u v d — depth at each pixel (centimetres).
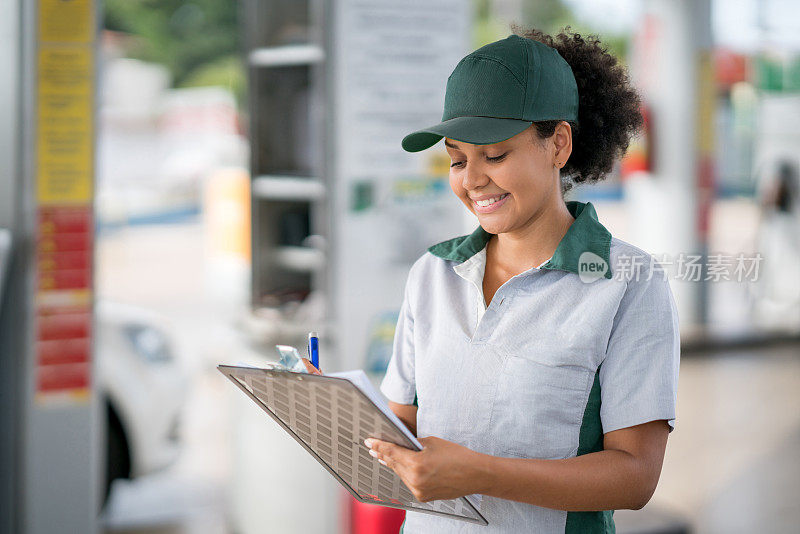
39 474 439
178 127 2778
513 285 199
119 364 554
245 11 534
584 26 2862
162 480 648
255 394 201
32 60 422
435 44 462
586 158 209
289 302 534
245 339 543
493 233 204
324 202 458
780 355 1038
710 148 1048
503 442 196
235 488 541
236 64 3139
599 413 194
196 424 777
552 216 202
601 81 207
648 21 1048
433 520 210
